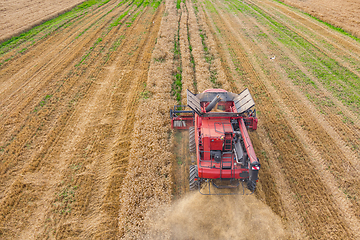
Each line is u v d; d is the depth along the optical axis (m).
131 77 16.48
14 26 24.36
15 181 9.39
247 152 7.89
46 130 12.09
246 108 9.70
